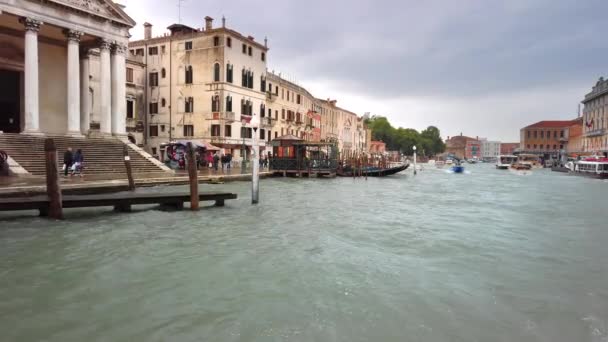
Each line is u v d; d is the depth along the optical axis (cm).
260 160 4378
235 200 1858
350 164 4488
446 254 940
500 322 565
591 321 573
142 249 934
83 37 3100
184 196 1531
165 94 4481
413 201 2083
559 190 3081
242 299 629
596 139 7638
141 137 4506
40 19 2662
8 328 526
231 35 4306
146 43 4556
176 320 551
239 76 4478
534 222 1442
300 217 1425
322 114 7469
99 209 1515
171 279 723
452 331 533
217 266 804
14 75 3142
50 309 588
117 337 503
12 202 1204
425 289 688
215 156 3462
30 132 2561
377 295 654
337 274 758
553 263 879
